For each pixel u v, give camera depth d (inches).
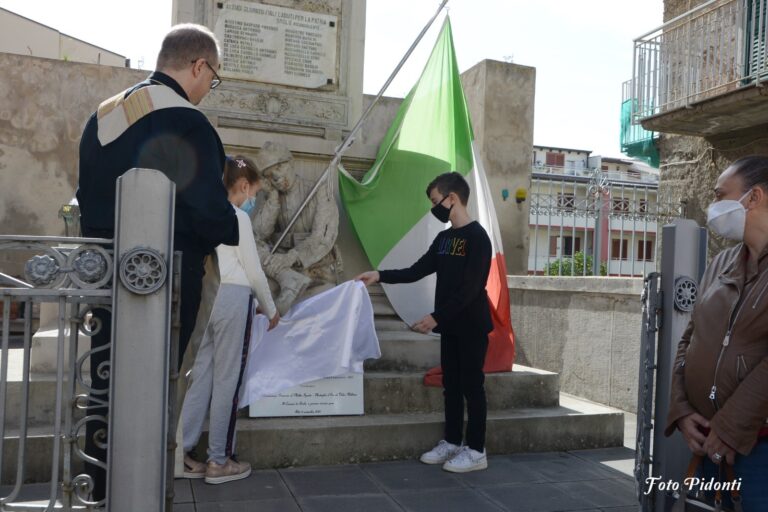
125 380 80.8
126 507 81.0
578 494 138.7
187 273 94.7
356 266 214.7
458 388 156.4
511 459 162.9
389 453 157.8
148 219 81.4
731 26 294.2
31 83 336.5
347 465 153.4
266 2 203.2
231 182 139.6
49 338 150.9
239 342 136.7
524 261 347.6
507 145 347.3
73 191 339.9
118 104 94.5
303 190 190.9
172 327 85.4
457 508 128.7
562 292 249.0
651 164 387.5
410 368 183.8
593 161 1171.3
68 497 83.1
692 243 108.0
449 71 211.2
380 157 213.2
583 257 316.2
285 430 149.6
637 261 342.3
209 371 140.6
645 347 109.4
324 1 210.5
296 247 183.3
